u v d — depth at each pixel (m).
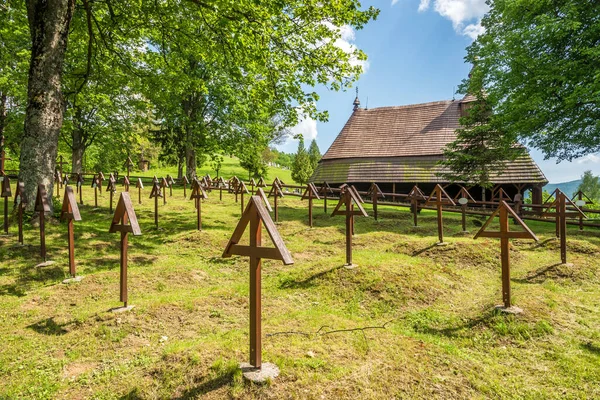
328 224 13.34
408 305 5.84
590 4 15.05
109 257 8.38
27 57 20.31
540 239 10.75
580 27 15.27
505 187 25.30
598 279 7.39
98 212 13.88
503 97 17.81
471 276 7.47
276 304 5.98
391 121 32.94
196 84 15.64
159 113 28.02
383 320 5.43
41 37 10.11
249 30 11.23
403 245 9.57
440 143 28.92
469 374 3.79
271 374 3.42
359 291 6.27
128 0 12.56
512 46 16.84
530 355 4.36
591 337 4.78
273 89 12.82
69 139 28.03
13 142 27.59
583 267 7.93
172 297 6.00
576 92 13.84
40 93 10.16
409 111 33.00
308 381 3.37
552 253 9.45
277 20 11.85
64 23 10.45
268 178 60.19
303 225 13.02
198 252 9.47
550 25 14.59
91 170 41.62
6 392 3.53
